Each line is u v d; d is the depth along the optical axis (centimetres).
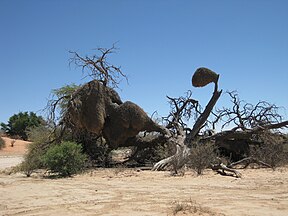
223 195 1159
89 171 2083
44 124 2603
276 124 2506
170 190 1290
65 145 1948
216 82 2519
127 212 905
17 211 941
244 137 2486
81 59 2414
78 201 1078
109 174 1914
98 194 1211
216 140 2500
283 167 2169
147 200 1078
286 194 1174
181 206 925
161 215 859
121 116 2436
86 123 2381
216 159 1920
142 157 2600
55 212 922
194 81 2533
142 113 2453
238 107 2684
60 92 2975
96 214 889
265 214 862
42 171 2144
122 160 2858
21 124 8138
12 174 2053
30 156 2348
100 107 2395
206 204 994
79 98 2389
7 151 5553
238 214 860
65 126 2464
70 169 1917
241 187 1355
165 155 2319
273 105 2636
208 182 1513
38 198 1137
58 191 1288
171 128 2698
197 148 1969
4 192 1266
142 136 2578
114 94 2516
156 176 1761
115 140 2462
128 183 1516
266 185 1395
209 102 2523
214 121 2753
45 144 2436
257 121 2617
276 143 2386
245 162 2255
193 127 2500
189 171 1948
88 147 2567
